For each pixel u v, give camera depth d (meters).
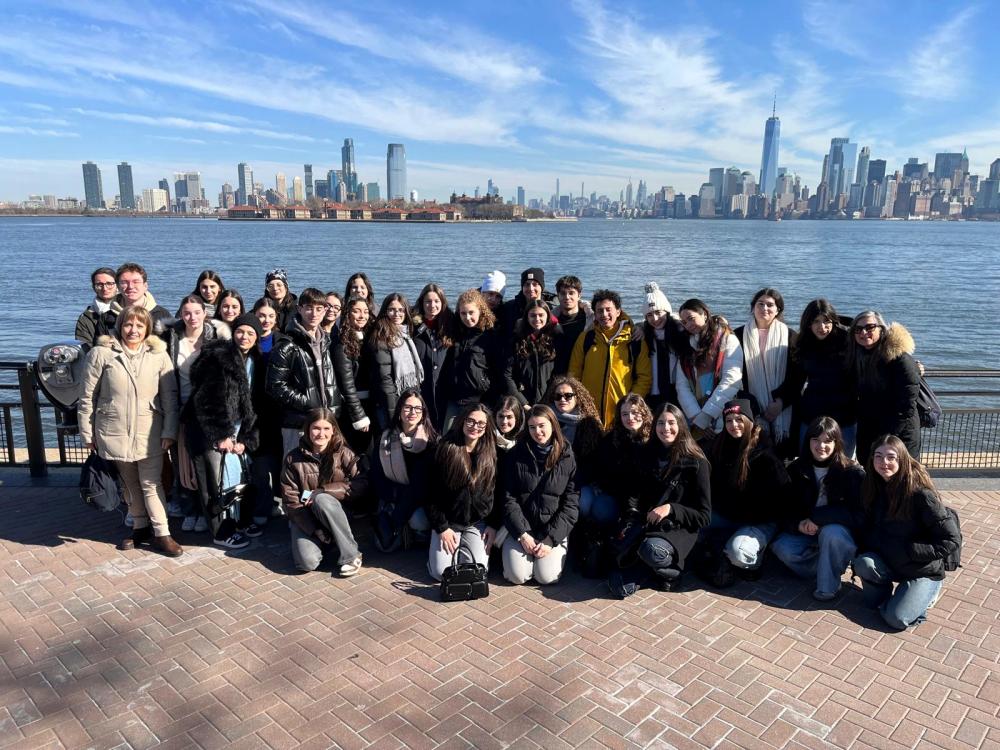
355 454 5.64
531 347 6.14
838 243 103.56
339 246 87.62
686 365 5.88
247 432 5.53
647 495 5.15
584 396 5.63
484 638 4.26
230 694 3.66
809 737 3.38
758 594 4.92
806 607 4.74
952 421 7.68
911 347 5.36
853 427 5.70
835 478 4.90
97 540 5.64
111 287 6.42
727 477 5.20
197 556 5.39
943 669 4.00
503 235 130.25
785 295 37.56
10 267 52.16
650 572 5.12
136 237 113.00
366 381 6.19
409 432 5.36
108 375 5.11
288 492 5.15
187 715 3.49
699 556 5.11
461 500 5.09
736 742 3.34
